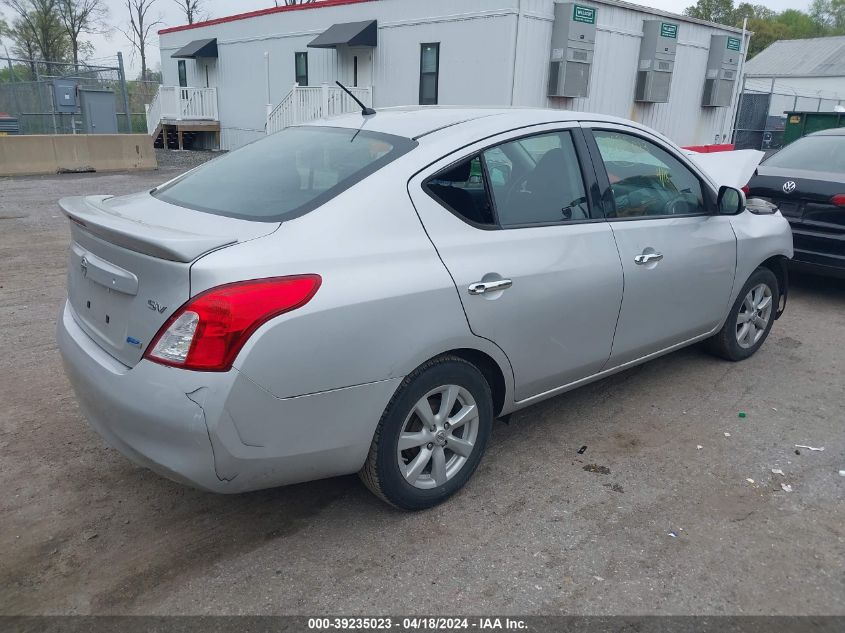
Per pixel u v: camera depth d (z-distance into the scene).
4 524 3.01
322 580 2.72
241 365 2.41
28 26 37.47
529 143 3.42
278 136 3.74
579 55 15.40
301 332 2.51
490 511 3.19
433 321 2.86
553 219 3.45
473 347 3.05
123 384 2.55
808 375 4.87
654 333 4.07
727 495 3.35
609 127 3.84
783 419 4.18
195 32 24.47
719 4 65.94
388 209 2.85
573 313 3.47
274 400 2.50
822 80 50.12
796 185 6.55
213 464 2.47
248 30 21.97
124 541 2.93
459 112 3.50
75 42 38.66
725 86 19.80
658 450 3.77
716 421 4.12
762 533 3.06
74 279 3.10
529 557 2.87
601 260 3.57
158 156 21.58
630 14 16.66
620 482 3.45
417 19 16.66
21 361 4.71
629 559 2.87
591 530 3.06
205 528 3.03
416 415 3.03
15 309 5.80
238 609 2.56
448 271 2.93
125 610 2.54
